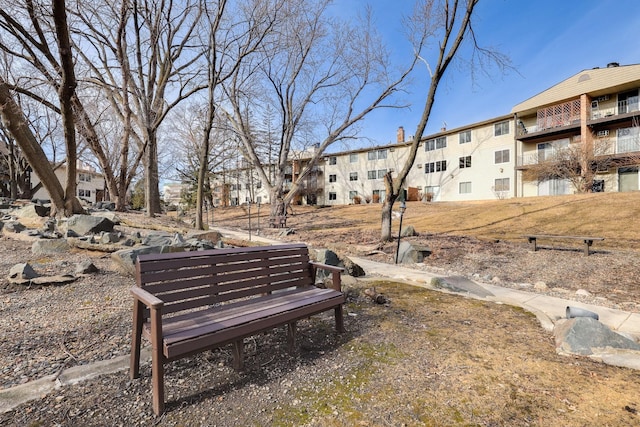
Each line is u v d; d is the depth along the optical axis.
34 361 2.49
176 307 2.46
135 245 6.62
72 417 1.88
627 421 1.91
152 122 15.10
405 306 4.22
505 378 2.42
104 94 15.98
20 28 9.55
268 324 2.46
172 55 15.90
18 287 4.15
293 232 16.38
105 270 5.13
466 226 15.28
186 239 7.39
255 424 1.88
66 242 6.32
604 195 17.20
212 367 2.53
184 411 1.98
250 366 2.56
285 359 2.70
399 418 1.95
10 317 3.32
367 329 3.38
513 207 17.75
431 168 33.06
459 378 2.42
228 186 46.16
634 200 14.74
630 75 20.81
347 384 2.33
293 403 2.09
